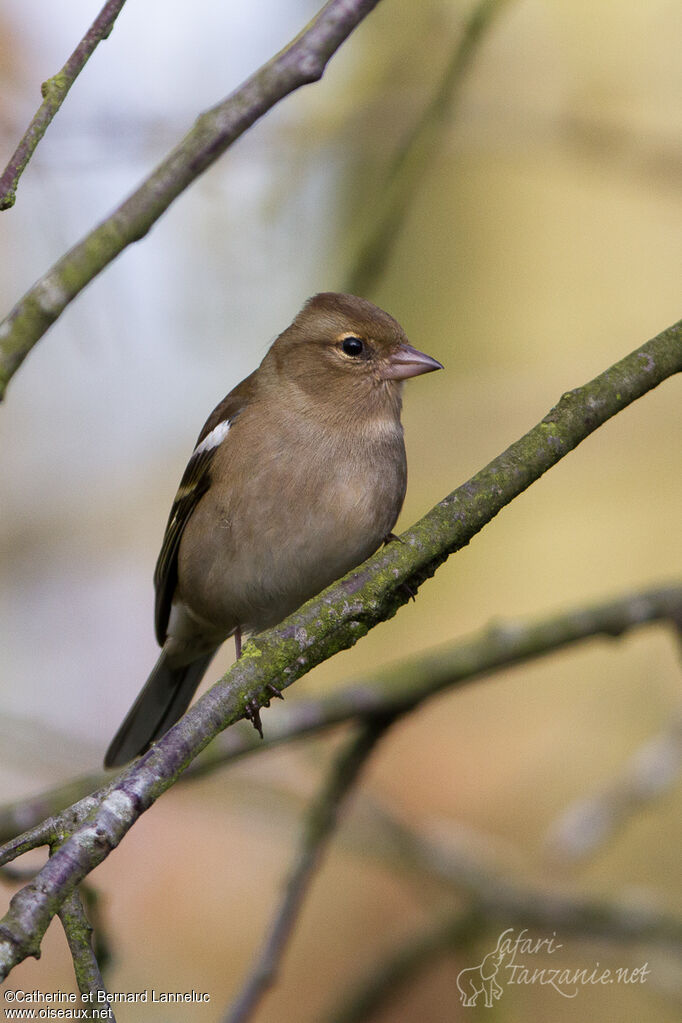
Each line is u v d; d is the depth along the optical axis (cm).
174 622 853
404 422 1377
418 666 791
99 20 460
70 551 1407
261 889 1235
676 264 1487
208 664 891
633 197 1498
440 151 1077
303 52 500
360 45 1212
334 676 1525
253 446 764
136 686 1412
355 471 762
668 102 1269
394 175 824
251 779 1020
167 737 434
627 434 1409
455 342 1506
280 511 756
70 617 1420
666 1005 1103
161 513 1391
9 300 1394
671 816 1248
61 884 382
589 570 1484
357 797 956
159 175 491
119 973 1064
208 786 1009
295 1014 1178
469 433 1367
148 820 1253
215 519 773
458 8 1076
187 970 1183
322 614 488
